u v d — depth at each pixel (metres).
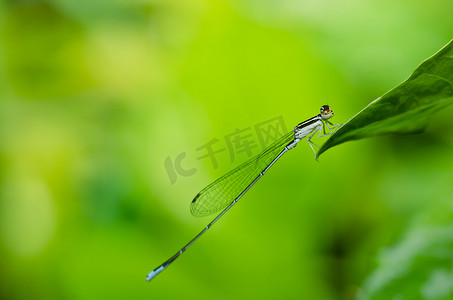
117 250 0.31
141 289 0.31
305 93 0.31
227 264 0.31
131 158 0.31
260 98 0.31
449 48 0.21
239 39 0.31
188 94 0.31
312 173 0.31
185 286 0.31
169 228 0.31
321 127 0.31
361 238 0.31
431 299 0.27
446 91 0.23
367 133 0.25
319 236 0.31
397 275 0.27
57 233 0.31
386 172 0.31
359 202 0.31
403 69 0.31
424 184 0.31
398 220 0.31
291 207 0.31
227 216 0.31
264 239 0.31
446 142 0.31
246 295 0.31
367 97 0.31
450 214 0.27
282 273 0.31
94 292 0.31
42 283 0.31
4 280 0.31
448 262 0.27
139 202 0.31
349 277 0.30
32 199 0.31
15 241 0.31
